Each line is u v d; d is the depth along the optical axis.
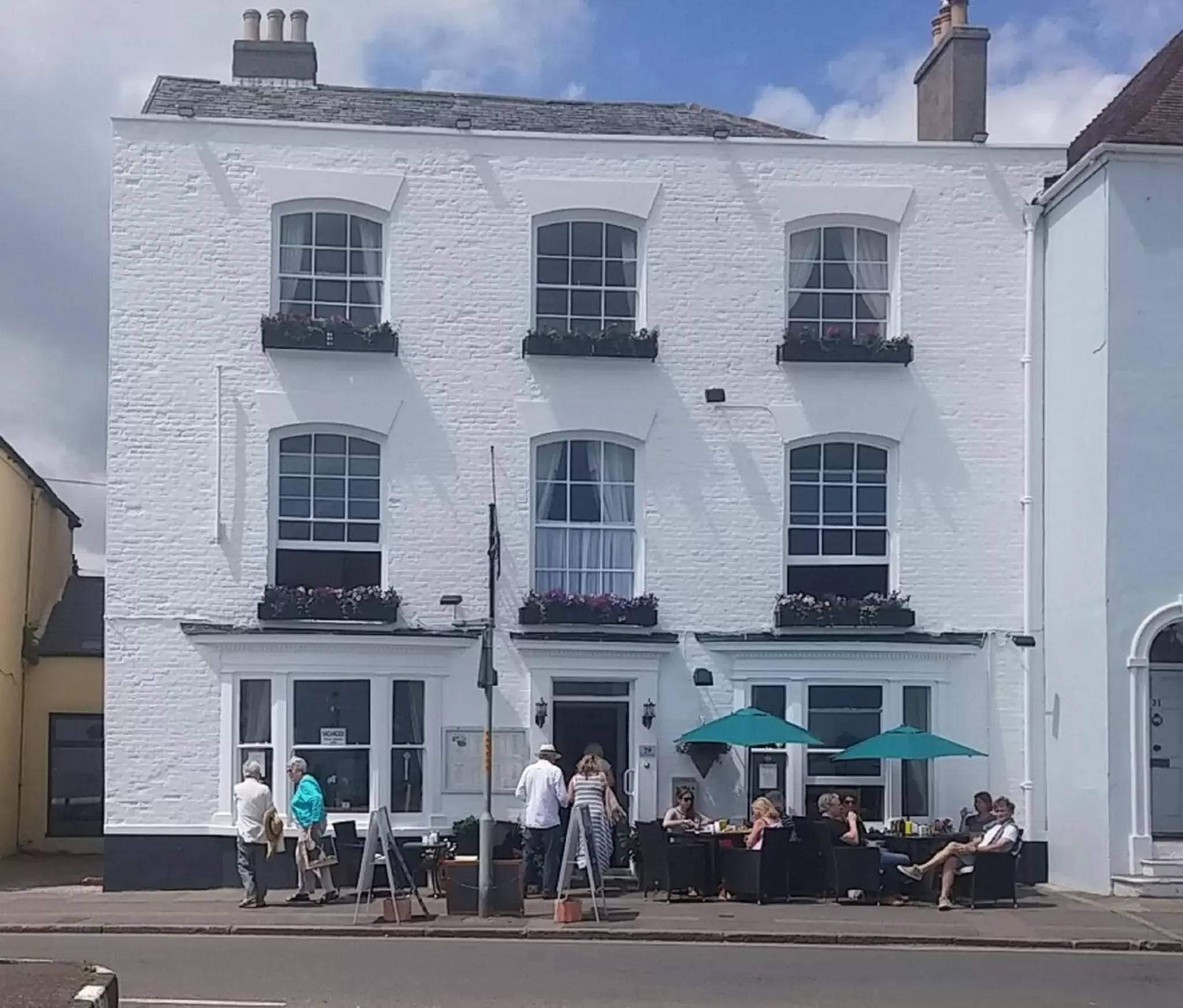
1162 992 12.52
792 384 20.17
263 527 19.48
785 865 17.67
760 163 20.36
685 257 20.23
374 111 21.73
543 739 19.56
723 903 17.42
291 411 19.58
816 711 19.88
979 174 20.45
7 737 24.59
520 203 20.11
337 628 19.30
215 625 19.30
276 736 19.12
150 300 19.59
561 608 19.61
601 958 13.88
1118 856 18.17
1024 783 19.86
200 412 19.55
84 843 25.47
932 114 22.47
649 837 18.06
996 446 20.25
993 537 20.17
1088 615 18.80
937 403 20.25
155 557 19.38
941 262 20.39
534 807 17.88
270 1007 11.38
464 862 16.55
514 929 15.42
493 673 17.14
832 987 12.52
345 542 19.78
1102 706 18.39
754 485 20.08
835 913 16.67
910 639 19.72
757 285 20.25
